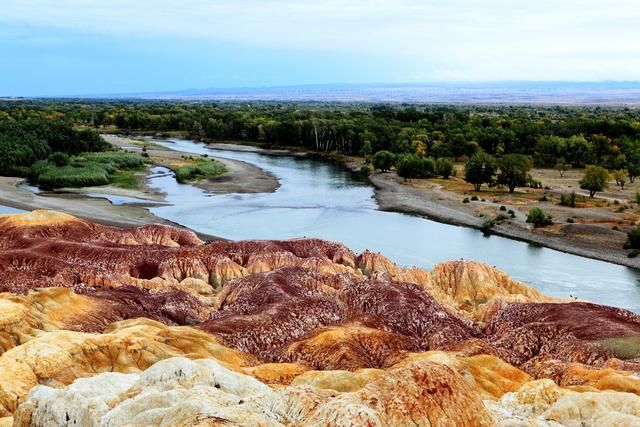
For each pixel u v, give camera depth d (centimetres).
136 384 2892
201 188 13162
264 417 2277
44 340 3669
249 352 4881
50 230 8000
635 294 7269
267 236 9519
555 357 4838
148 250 7356
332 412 2292
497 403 3381
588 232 9575
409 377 2539
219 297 6512
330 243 8144
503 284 7112
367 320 5469
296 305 5672
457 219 10744
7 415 2998
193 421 2159
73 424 2484
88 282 6278
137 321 4778
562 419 3070
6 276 6203
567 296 7231
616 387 3853
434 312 5803
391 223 10538
